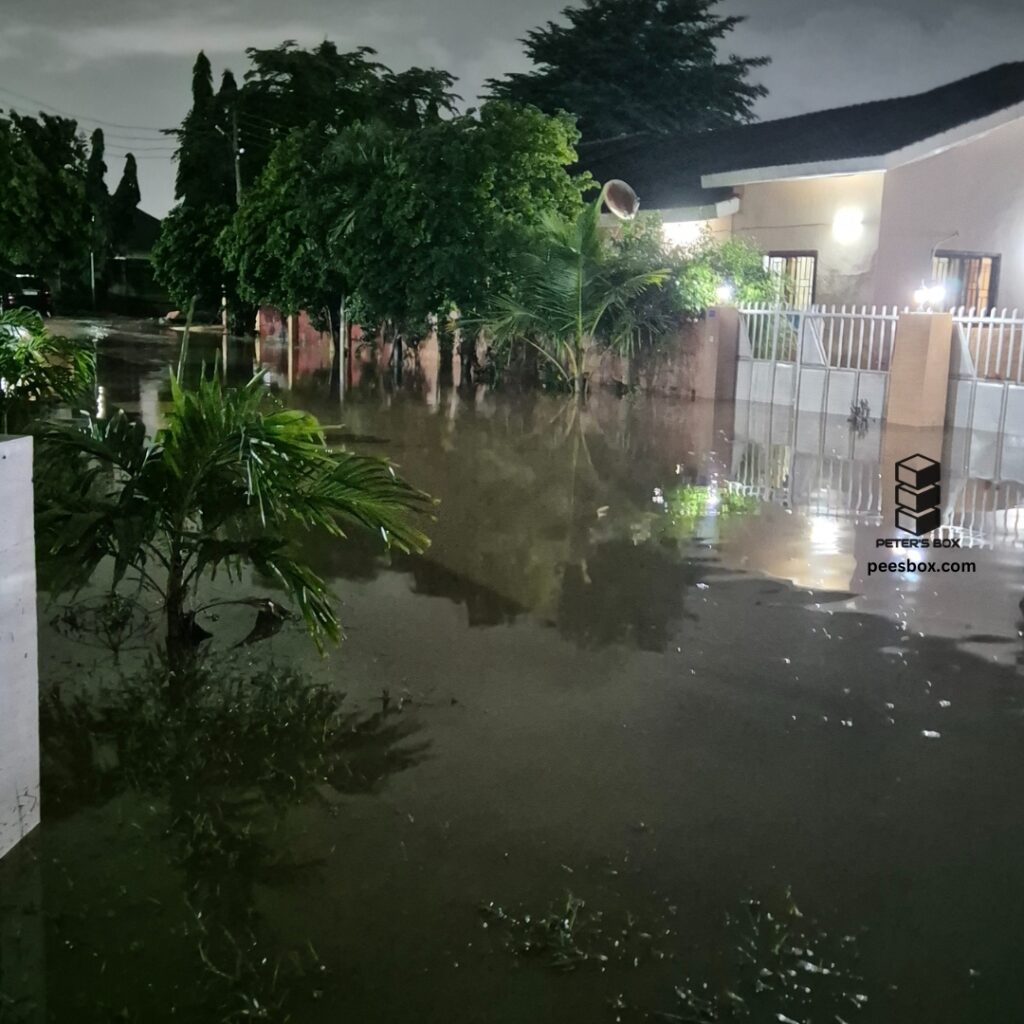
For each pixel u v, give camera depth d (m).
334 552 7.13
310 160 21.88
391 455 11.30
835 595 6.43
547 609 6.07
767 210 18.44
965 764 4.24
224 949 3.05
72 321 48.47
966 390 13.61
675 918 3.23
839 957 3.08
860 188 16.64
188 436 4.91
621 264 16.88
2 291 45.69
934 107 18.67
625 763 4.20
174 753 4.19
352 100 35.41
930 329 13.48
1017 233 17.55
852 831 3.73
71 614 5.63
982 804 3.93
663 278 16.75
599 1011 2.84
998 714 4.72
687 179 20.61
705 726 4.55
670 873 3.46
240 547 5.00
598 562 7.09
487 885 3.38
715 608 6.15
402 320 20.33
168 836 3.62
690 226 20.08
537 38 39.28
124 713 4.52
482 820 3.76
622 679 5.05
